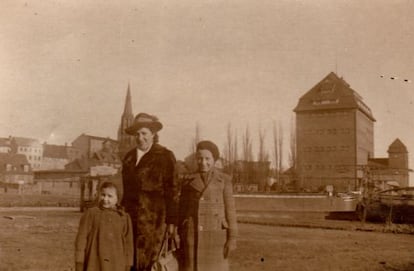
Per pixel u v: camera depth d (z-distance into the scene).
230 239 4.40
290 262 6.47
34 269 6.22
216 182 4.53
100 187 4.35
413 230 10.85
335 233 10.10
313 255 7.14
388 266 6.26
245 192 12.20
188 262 4.40
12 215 14.70
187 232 4.43
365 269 5.99
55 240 8.85
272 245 7.99
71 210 16.73
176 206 4.46
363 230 10.85
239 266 6.22
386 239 9.13
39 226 11.32
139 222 4.39
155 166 4.51
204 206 4.45
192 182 4.54
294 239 8.90
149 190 4.45
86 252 4.13
